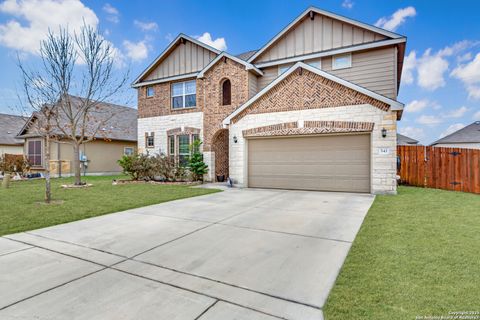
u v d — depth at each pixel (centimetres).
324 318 252
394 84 1261
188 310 265
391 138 942
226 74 1472
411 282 311
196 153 1494
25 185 1325
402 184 1266
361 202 820
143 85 1753
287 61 1440
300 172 1120
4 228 551
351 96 998
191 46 1636
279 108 1127
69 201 855
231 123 1234
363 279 322
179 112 1633
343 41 1346
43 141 1923
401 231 510
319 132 1052
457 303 268
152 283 321
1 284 318
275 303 278
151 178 1490
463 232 499
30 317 254
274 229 545
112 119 2394
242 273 347
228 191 1096
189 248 439
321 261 382
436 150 1154
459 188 1054
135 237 496
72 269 360
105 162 2208
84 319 251
